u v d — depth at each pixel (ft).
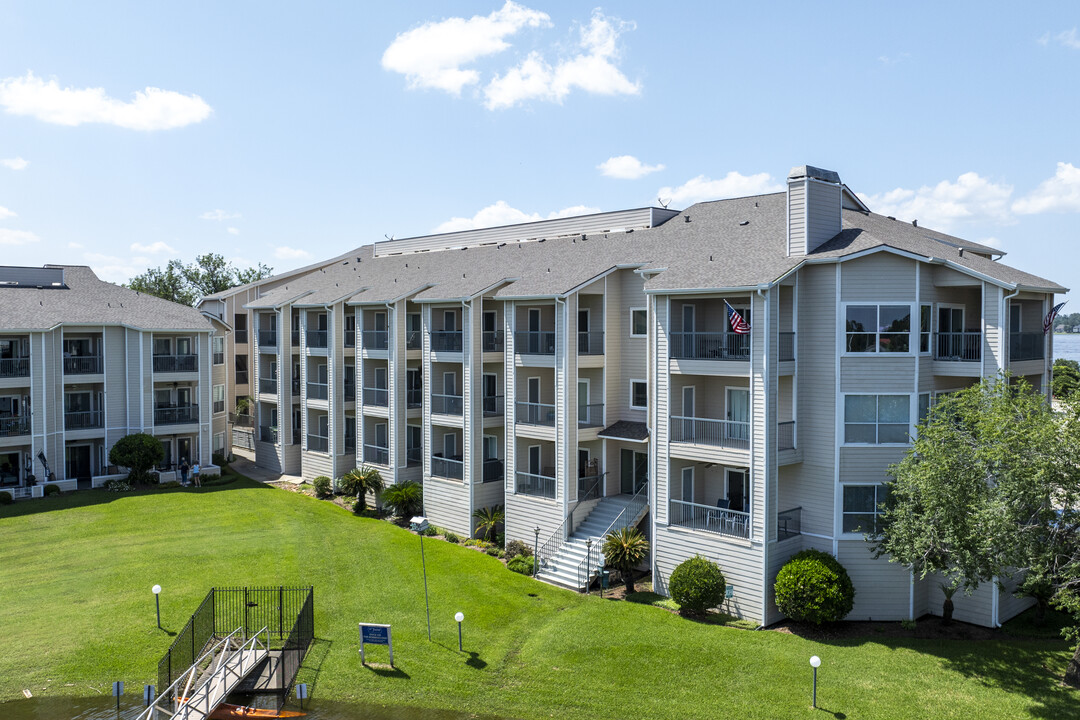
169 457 164.14
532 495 111.96
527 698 70.28
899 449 86.94
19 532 117.80
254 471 171.73
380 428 152.76
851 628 84.69
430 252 172.45
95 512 130.00
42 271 162.50
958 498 72.43
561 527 106.42
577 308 107.14
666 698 69.56
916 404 86.94
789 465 90.12
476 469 121.80
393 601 92.63
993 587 84.17
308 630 81.51
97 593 93.61
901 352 87.10
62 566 103.04
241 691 71.97
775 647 79.30
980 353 87.15
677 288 91.25
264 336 175.22
